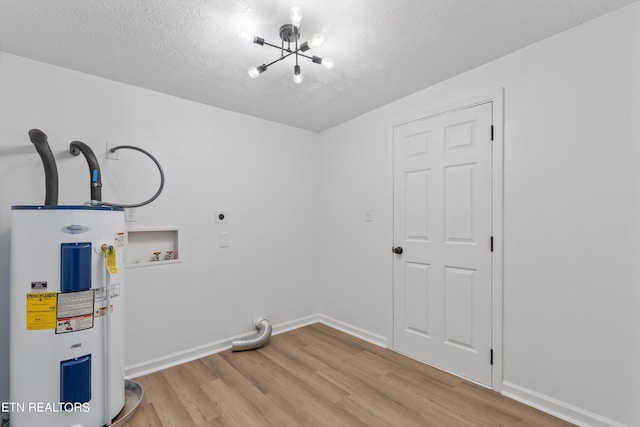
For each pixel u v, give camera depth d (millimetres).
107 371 1628
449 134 2242
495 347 1979
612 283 1545
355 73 2135
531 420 1686
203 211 2592
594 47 1595
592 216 1606
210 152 2646
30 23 1538
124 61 1925
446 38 1735
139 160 2268
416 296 2467
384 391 1998
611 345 1545
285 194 3189
